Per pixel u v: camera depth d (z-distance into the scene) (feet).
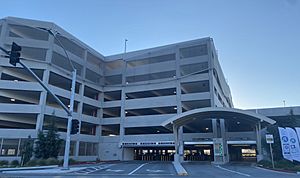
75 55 161.38
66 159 77.87
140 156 170.50
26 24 140.56
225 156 130.31
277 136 111.04
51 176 59.82
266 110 151.12
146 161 151.12
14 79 147.43
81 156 152.05
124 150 163.63
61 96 143.02
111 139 166.50
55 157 113.60
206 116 124.77
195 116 123.75
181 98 154.81
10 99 146.30
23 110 127.54
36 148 111.04
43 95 132.87
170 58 173.88
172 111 173.58
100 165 110.63
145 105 163.94
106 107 175.94
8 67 134.10
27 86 131.64
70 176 60.44
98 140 168.66
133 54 181.37
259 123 118.83
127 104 169.68
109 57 188.65
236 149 149.69
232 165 109.19
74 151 148.56
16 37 140.26
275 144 110.63
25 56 142.61
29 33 146.41
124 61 182.91
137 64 188.03
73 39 159.63
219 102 166.61
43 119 130.52
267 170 82.84
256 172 75.15
